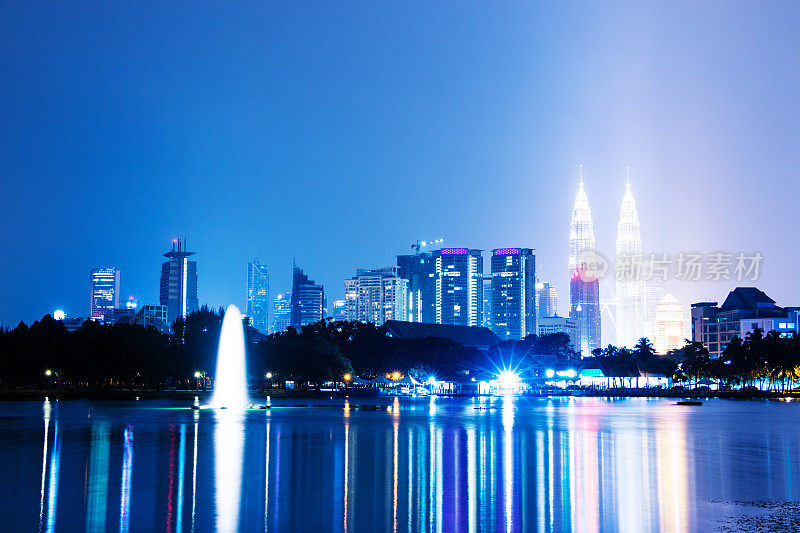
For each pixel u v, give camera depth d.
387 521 49.03
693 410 198.62
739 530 46.88
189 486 61.31
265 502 54.78
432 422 136.12
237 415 152.50
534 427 125.25
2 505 53.28
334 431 113.19
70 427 117.00
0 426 119.00
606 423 137.88
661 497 57.69
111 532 45.66
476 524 48.38
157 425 122.19
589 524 48.47
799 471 71.75
